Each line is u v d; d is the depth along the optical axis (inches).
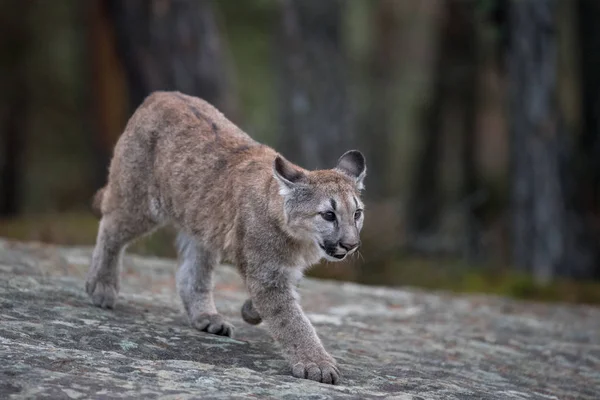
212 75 693.3
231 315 371.2
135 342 284.5
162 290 407.8
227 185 322.0
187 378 243.9
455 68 961.5
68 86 1107.3
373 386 275.7
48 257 430.9
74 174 1204.5
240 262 308.5
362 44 1305.4
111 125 788.0
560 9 717.3
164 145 341.4
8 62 1068.5
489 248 866.1
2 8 1048.8
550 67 642.8
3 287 332.8
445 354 354.9
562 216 657.6
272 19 1035.9
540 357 376.2
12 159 1127.6
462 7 944.3
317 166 788.6
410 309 446.3
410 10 1338.6
